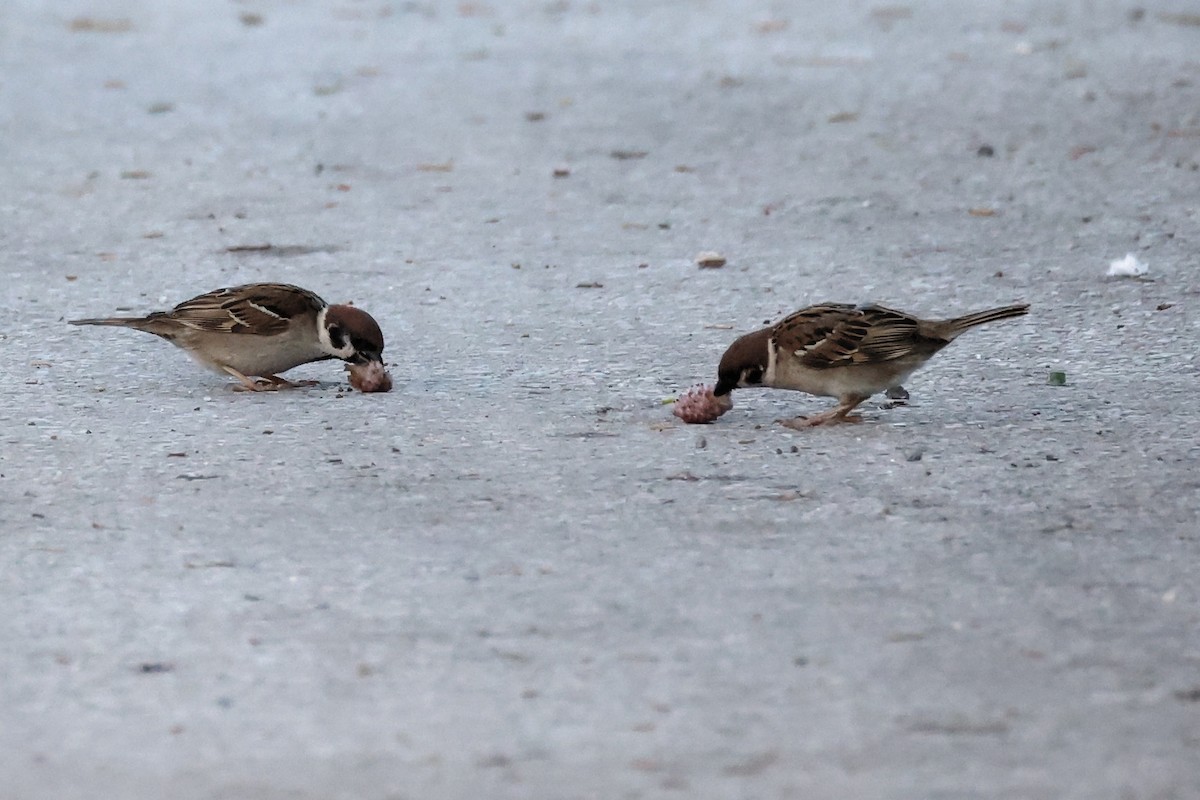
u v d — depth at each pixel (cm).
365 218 2078
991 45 3203
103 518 1062
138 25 3684
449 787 714
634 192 2194
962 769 725
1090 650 849
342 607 914
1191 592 924
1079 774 721
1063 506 1069
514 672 830
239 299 1352
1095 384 1362
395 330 1585
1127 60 2981
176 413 1305
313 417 1292
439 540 1020
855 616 896
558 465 1166
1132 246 1859
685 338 1544
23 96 2906
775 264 1831
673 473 1146
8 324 1612
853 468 1152
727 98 2770
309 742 758
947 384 1376
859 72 2967
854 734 760
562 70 3055
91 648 863
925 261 1827
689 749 746
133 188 2250
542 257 1878
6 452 1198
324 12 3850
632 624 888
